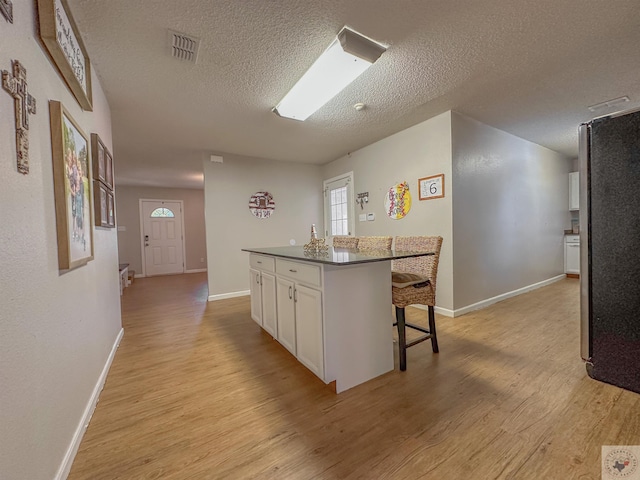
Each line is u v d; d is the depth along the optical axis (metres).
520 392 1.64
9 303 0.84
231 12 1.59
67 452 1.19
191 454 1.25
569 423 1.37
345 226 4.76
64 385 1.21
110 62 2.00
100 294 1.93
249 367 2.08
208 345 2.51
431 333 2.19
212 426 1.43
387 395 1.66
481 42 1.90
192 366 2.11
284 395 1.70
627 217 1.49
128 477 1.13
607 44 1.94
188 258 7.66
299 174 5.16
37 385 0.98
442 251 3.13
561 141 4.13
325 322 1.65
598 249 1.61
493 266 3.54
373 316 1.85
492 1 1.55
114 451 1.27
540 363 1.98
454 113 3.03
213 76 2.22
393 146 3.69
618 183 1.50
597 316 1.66
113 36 1.74
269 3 1.53
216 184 4.36
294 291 1.97
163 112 2.86
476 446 1.25
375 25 1.72
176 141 3.80
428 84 2.43
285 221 5.01
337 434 1.35
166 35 1.75
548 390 1.65
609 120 1.52
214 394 1.72
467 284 3.21
